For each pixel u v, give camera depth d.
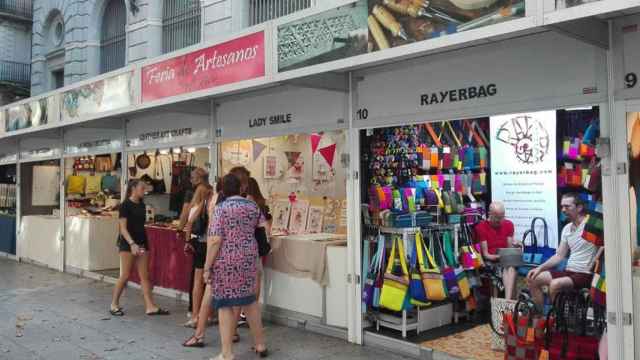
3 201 12.92
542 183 6.32
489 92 4.61
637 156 3.88
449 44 3.98
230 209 4.87
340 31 4.82
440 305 5.89
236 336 5.67
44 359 5.22
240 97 7.10
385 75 5.37
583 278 4.59
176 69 6.75
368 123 5.52
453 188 6.38
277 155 7.30
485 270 6.16
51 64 16.67
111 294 8.22
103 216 9.93
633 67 3.85
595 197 4.52
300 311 6.28
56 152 10.83
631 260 3.88
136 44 11.87
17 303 7.63
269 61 5.51
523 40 4.39
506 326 4.54
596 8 3.21
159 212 8.82
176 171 8.51
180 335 5.99
